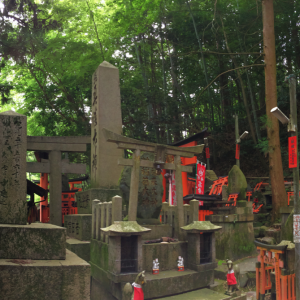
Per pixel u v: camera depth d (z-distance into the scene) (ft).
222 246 36.52
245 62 69.46
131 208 27.81
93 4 74.90
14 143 15.48
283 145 75.00
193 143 56.59
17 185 15.19
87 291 13.47
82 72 68.28
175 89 84.99
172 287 24.94
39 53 62.75
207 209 43.11
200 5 80.94
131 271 23.95
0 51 57.00
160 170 30.12
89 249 33.04
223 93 85.25
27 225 14.71
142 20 76.43
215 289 27.12
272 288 26.61
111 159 41.16
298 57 79.66
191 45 80.07
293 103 25.04
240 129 81.87
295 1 68.13
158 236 30.66
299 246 22.97
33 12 61.77
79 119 80.02
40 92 78.74
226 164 80.02
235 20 73.97
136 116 75.05
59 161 49.39
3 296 12.37
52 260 14.08
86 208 40.16
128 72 83.82
